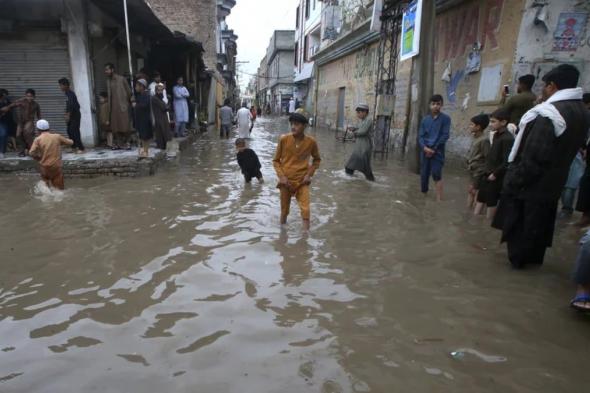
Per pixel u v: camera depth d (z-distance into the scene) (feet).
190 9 80.38
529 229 13.14
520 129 13.16
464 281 12.95
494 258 14.82
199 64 65.67
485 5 29.66
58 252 14.90
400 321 10.64
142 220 18.71
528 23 25.39
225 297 11.76
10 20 32.58
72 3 32.76
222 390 8.07
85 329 10.17
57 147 23.86
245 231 17.38
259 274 13.26
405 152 43.70
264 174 31.04
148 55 50.57
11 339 9.77
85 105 34.40
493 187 18.58
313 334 10.02
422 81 30.73
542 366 8.91
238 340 9.72
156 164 31.07
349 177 29.73
